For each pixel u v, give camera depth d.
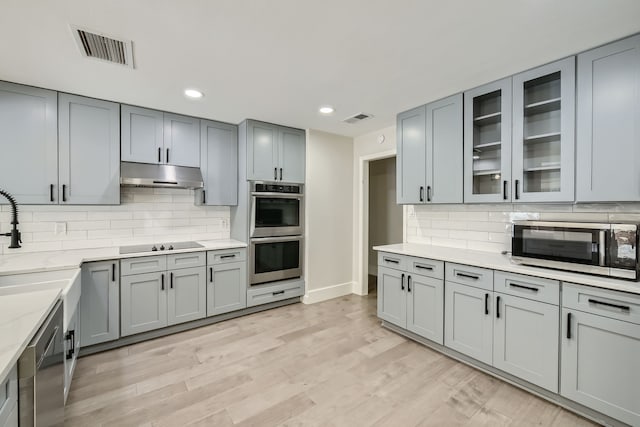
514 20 1.58
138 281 2.65
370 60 2.02
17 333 0.97
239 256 3.26
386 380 2.12
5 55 1.91
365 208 4.18
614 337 1.60
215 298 3.10
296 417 1.75
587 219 2.16
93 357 2.42
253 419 1.73
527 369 1.95
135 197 3.13
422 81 2.35
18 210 2.56
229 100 2.74
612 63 1.79
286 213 3.63
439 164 2.72
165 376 2.16
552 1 1.43
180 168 3.08
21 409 0.95
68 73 2.17
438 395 1.96
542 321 1.88
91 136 2.63
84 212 2.86
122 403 1.86
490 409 1.83
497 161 2.44
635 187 1.72
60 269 2.07
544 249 1.97
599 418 1.69
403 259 2.77
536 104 2.15
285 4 1.46
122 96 2.62
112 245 3.00
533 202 2.14
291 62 2.04
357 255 4.21
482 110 2.51
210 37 1.74
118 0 1.41
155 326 2.74
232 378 2.14
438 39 1.77
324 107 2.95
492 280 2.13
